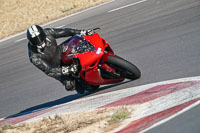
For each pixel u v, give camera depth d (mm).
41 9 90688
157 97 20266
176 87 21156
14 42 62906
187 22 39281
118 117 18594
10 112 30875
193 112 16531
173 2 51625
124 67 24359
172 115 17000
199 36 32812
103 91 26969
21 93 35469
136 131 16469
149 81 25094
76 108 24062
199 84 20281
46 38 24453
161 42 35312
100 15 59906
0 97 36531
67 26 59375
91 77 24844
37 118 24859
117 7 62094
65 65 24953
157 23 43438
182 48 30922
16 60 50469
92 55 23609
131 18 50844
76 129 19078
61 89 32531
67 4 87062
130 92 23641
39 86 35719
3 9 99375
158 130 15859
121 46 39312
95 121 19422
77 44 24359
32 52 24359
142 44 37156
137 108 19516
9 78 42906
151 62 30062
